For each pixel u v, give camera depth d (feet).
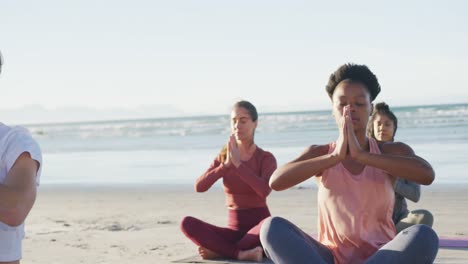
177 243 24.97
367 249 13.17
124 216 32.63
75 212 34.81
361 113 13.25
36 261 22.35
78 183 49.67
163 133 135.85
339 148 12.91
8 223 9.44
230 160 21.33
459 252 21.24
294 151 66.80
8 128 9.98
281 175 13.29
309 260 12.53
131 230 28.43
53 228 29.66
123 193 42.09
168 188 43.27
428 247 12.19
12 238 9.98
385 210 13.34
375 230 13.29
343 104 13.28
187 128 141.69
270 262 20.88
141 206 35.91
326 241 13.71
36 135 163.53
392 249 12.30
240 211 21.86
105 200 39.19
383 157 12.76
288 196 36.63
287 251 12.64
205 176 21.80
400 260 12.16
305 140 85.51
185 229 21.61
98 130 160.35
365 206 13.20
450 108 112.98
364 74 13.46
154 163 63.41
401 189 20.13
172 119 178.19
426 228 12.38
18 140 9.82
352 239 13.21
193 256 22.27
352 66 13.56
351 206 13.23
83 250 24.14
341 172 13.32
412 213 20.38
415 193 20.13
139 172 55.47
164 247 24.25
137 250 23.79
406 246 12.19
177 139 109.91
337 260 13.44
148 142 106.83
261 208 21.81
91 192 43.47
